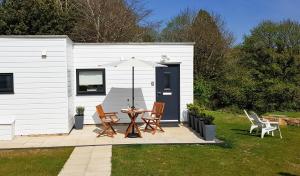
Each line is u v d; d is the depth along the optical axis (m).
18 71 10.56
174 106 13.19
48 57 10.65
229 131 11.87
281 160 8.01
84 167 7.23
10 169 7.15
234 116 16.23
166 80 13.12
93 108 12.77
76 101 12.67
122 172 6.88
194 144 9.45
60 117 10.78
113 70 12.82
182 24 25.23
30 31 22.19
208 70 22.31
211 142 9.56
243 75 20.44
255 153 8.63
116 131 11.41
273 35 21.47
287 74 20.72
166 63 13.03
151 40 26.16
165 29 26.39
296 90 19.50
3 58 10.48
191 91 13.18
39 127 10.70
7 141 9.86
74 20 24.08
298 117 15.16
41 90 10.68
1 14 21.91
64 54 10.68
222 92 19.91
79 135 10.73
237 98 19.42
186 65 13.11
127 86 12.92
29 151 8.75
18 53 10.53
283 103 19.69
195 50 22.41
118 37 24.66
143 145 9.27
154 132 10.95
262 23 22.02
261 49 21.53
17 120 10.62
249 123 13.95
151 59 12.95
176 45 13.04
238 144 9.66
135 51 12.85
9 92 10.56
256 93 19.42
